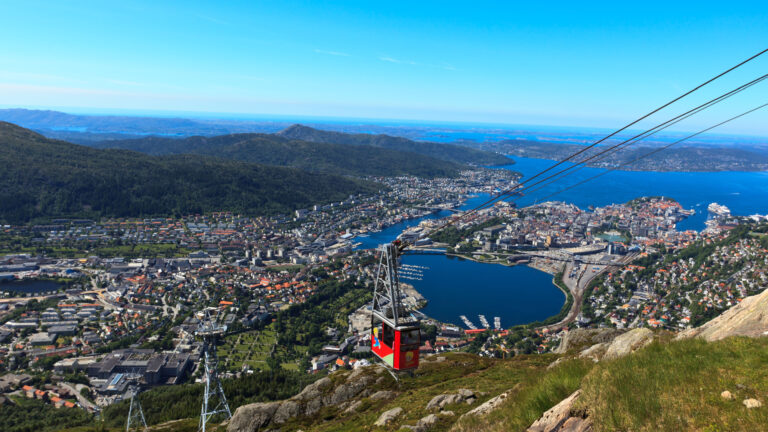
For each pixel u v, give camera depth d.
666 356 20.38
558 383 24.00
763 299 26.30
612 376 19.72
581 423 18.62
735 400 15.84
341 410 66.56
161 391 142.62
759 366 17.41
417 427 36.75
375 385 73.62
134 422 119.25
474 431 25.17
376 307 47.84
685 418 15.80
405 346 43.44
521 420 22.50
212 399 131.00
